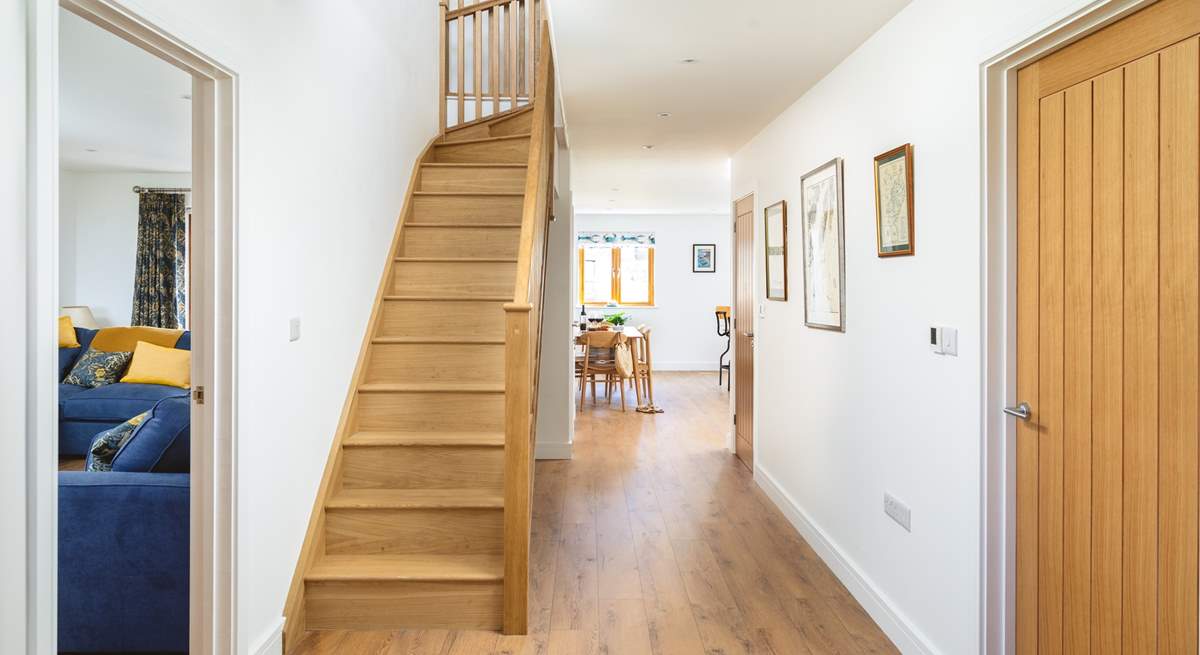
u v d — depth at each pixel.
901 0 2.54
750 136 4.95
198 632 2.11
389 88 3.82
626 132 4.84
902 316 2.63
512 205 4.27
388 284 3.75
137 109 4.90
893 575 2.69
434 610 2.70
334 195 2.97
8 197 1.33
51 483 1.42
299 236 2.58
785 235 4.18
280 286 2.41
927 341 2.43
